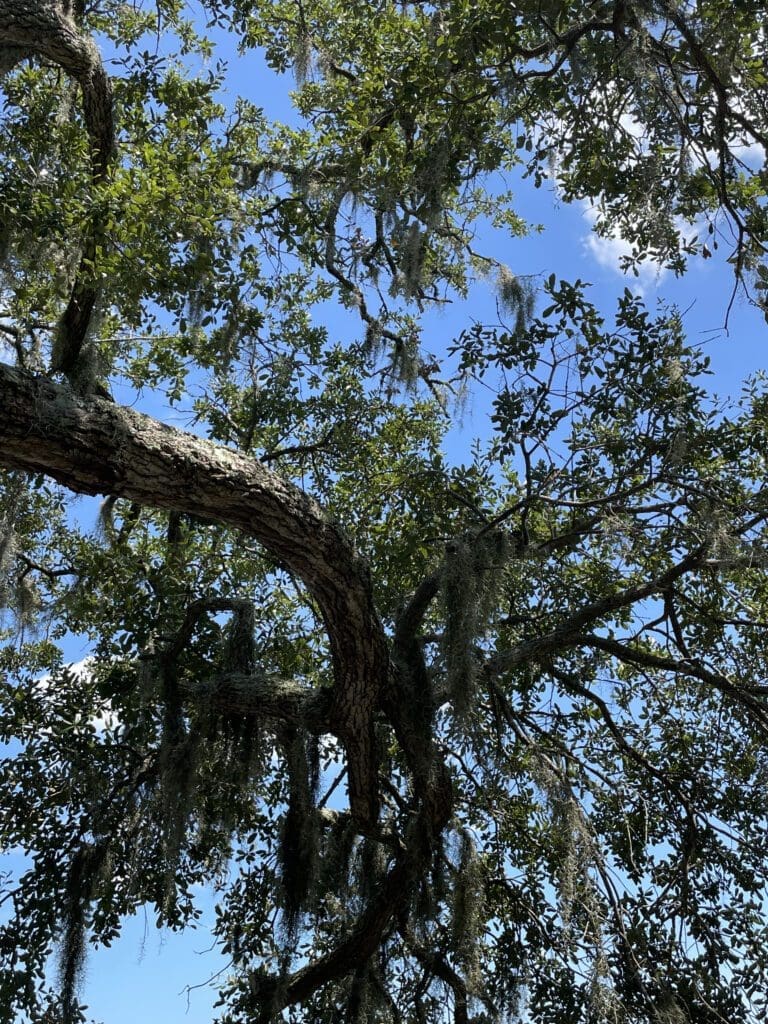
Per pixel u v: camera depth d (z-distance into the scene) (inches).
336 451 297.4
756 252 195.9
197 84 254.8
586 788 253.4
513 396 213.3
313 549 187.8
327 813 252.5
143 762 243.9
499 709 239.3
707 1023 235.3
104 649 265.6
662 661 237.0
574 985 239.8
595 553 275.1
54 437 154.6
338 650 205.6
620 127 201.5
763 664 261.7
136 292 199.2
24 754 257.9
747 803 269.4
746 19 180.9
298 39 279.1
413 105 221.6
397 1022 242.7
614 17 182.5
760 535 209.0
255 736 231.6
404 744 217.0
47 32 205.2
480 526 236.7
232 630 231.0
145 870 250.2
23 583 276.2
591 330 211.6
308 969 237.9
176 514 285.0
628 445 225.6
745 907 256.5
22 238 209.9
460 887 213.9
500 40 198.8
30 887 245.4
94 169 225.1
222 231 221.5
